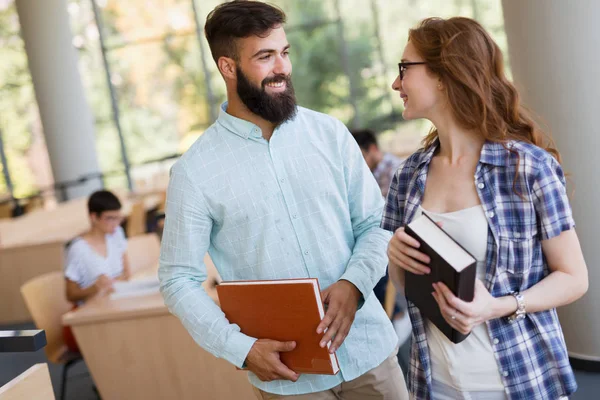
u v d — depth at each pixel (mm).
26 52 9930
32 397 1767
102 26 10836
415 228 1506
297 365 1812
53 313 3756
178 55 10805
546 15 3023
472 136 1612
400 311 3945
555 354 1584
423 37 1598
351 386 2008
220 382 3201
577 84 3018
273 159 1926
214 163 1921
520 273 1550
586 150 3051
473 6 9914
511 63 3256
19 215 9117
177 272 1916
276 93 1864
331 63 10625
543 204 1515
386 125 10492
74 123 9938
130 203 7953
